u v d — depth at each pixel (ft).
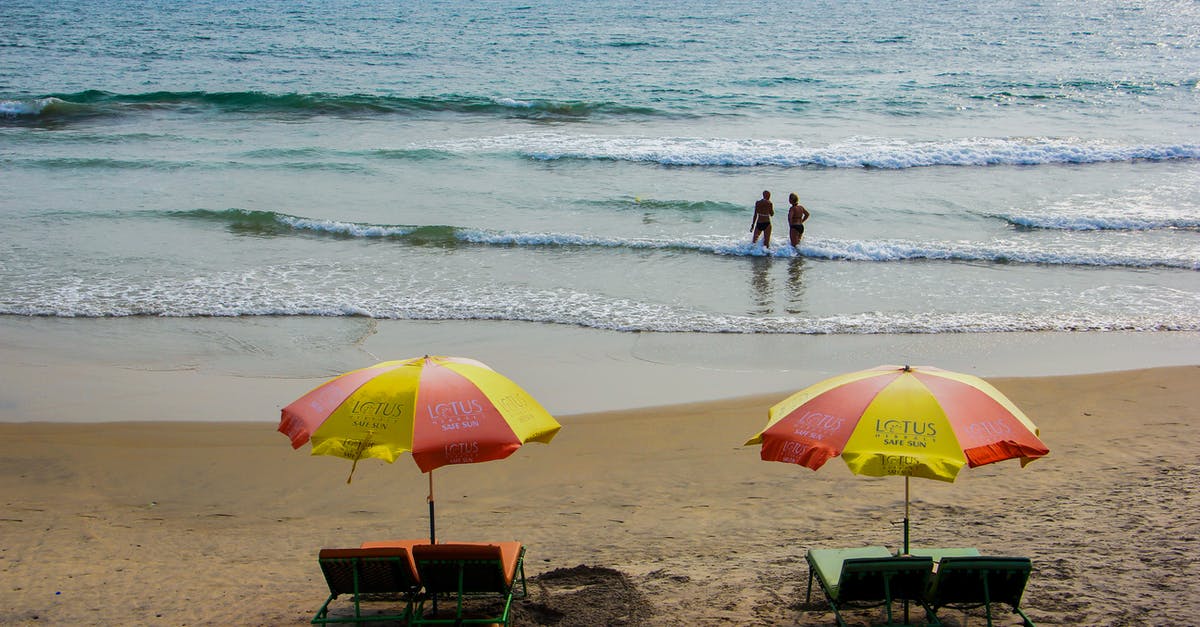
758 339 47.91
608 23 220.23
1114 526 25.86
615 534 27.20
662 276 59.26
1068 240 66.39
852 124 106.83
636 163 88.94
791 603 21.48
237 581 23.91
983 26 215.72
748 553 25.25
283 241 66.39
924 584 19.24
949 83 134.72
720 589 22.39
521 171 85.92
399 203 76.18
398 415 19.25
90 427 36.68
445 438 18.89
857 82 136.26
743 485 31.14
